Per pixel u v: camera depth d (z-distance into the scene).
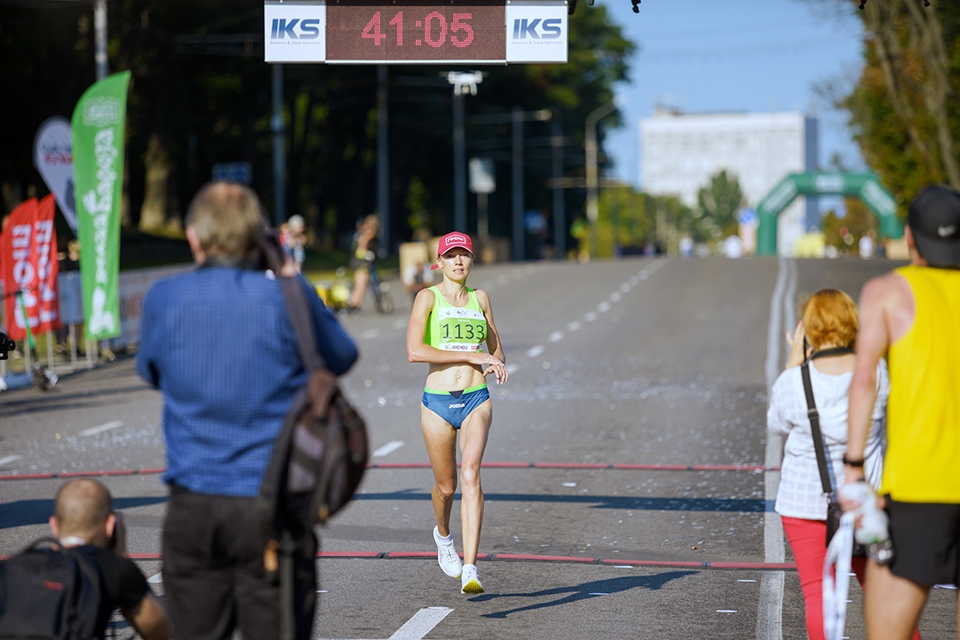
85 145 59.94
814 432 15.52
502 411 47.28
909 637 13.05
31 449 39.06
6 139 123.19
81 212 60.38
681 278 123.06
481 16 31.02
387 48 30.98
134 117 141.38
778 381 16.03
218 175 119.12
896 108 107.25
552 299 104.06
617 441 40.12
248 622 11.52
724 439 40.22
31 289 58.34
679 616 19.94
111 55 130.62
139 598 11.70
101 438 41.25
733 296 101.50
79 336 71.81
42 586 11.02
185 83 152.00
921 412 12.86
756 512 28.88
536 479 33.44
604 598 21.14
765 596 21.23
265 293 11.55
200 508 11.34
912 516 12.79
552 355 66.38
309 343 11.45
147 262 119.69
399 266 160.00
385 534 26.45
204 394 11.40
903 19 102.50
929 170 110.94
